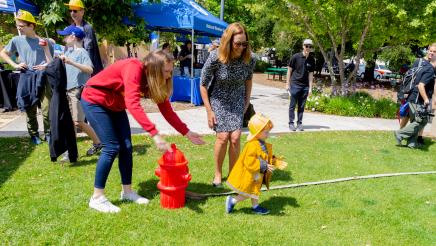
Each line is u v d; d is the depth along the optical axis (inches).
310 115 447.8
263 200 164.6
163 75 133.3
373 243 130.5
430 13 436.5
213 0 1037.2
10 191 158.7
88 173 185.2
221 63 163.8
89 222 132.6
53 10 363.9
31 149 225.9
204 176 192.1
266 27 1223.5
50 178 176.7
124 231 128.2
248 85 179.3
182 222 136.6
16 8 344.5
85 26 231.1
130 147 150.4
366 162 235.8
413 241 133.6
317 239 130.5
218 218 142.3
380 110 467.5
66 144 194.4
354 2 456.8
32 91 228.8
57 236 122.3
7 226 127.4
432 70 275.9
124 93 133.3
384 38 486.9
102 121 139.8
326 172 210.1
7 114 338.3
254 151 141.6
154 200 155.6
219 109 171.2
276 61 1397.6
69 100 207.3
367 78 1103.6
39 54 232.2
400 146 289.3
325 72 1456.7
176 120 148.2
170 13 447.2
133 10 433.7
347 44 911.7
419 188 190.5
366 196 175.8
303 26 538.3
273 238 128.8
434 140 321.7
